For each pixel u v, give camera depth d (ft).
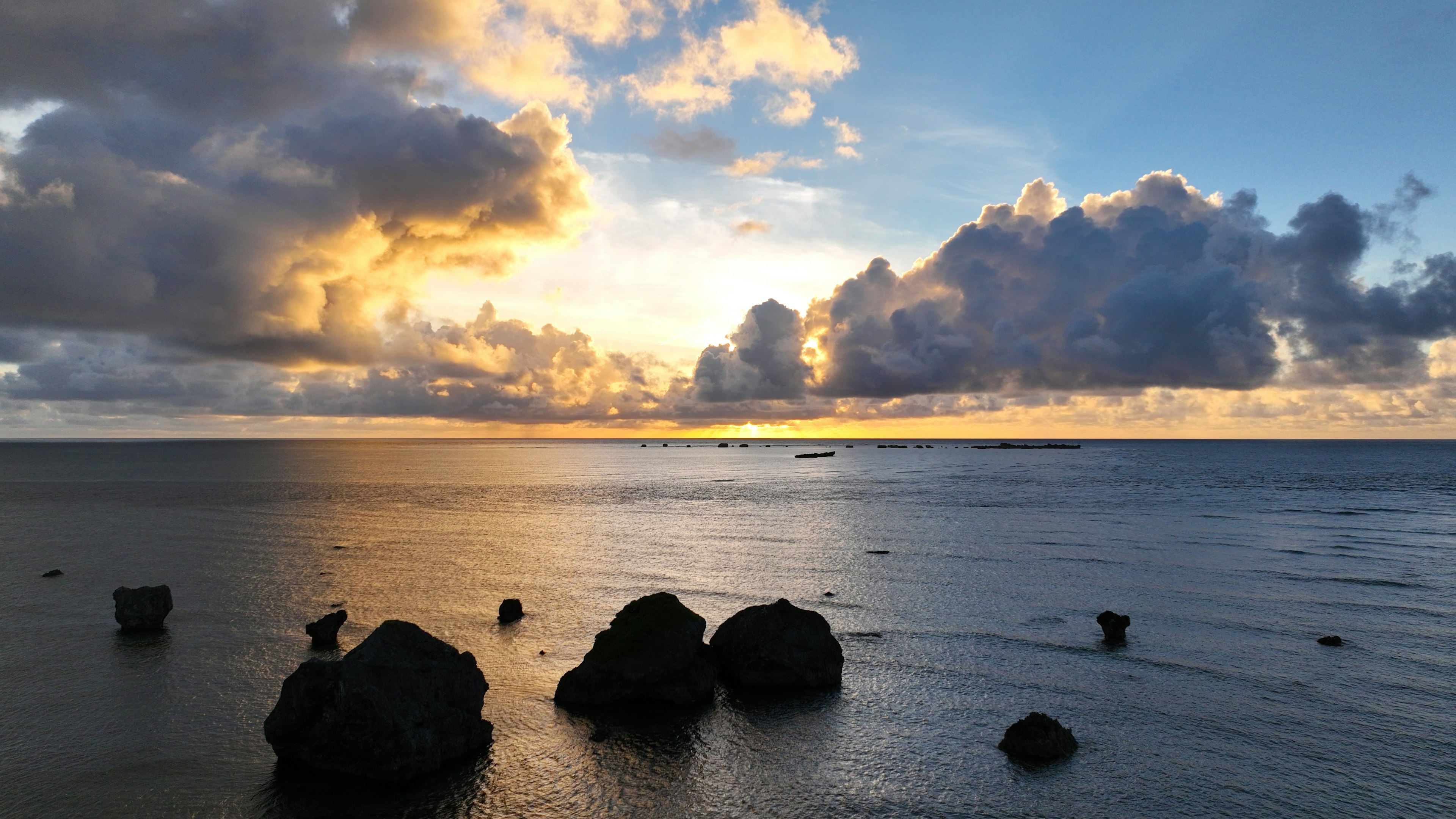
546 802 56.39
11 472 456.45
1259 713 71.92
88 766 60.70
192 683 78.64
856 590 121.49
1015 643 93.30
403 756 59.06
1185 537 177.47
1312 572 134.72
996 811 55.26
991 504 263.29
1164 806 55.77
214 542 169.89
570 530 193.47
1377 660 86.22
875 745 65.98
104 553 154.20
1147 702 74.79
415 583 126.11
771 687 79.15
